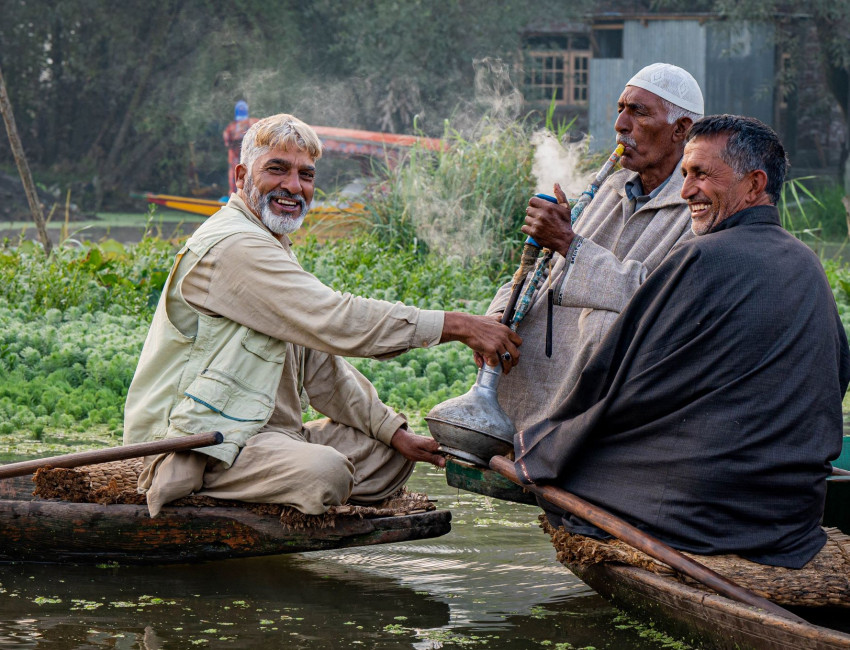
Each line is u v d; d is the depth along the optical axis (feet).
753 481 10.39
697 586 10.19
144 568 12.53
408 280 31.89
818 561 10.42
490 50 90.68
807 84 94.73
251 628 10.46
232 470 12.28
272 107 94.84
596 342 11.81
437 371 24.58
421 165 39.47
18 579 11.98
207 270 12.49
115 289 30.42
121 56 103.91
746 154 10.84
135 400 12.84
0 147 105.60
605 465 11.21
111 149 105.70
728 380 10.44
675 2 91.09
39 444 18.66
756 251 10.62
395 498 13.67
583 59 95.96
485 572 12.57
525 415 12.96
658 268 10.92
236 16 98.73
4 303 28.58
